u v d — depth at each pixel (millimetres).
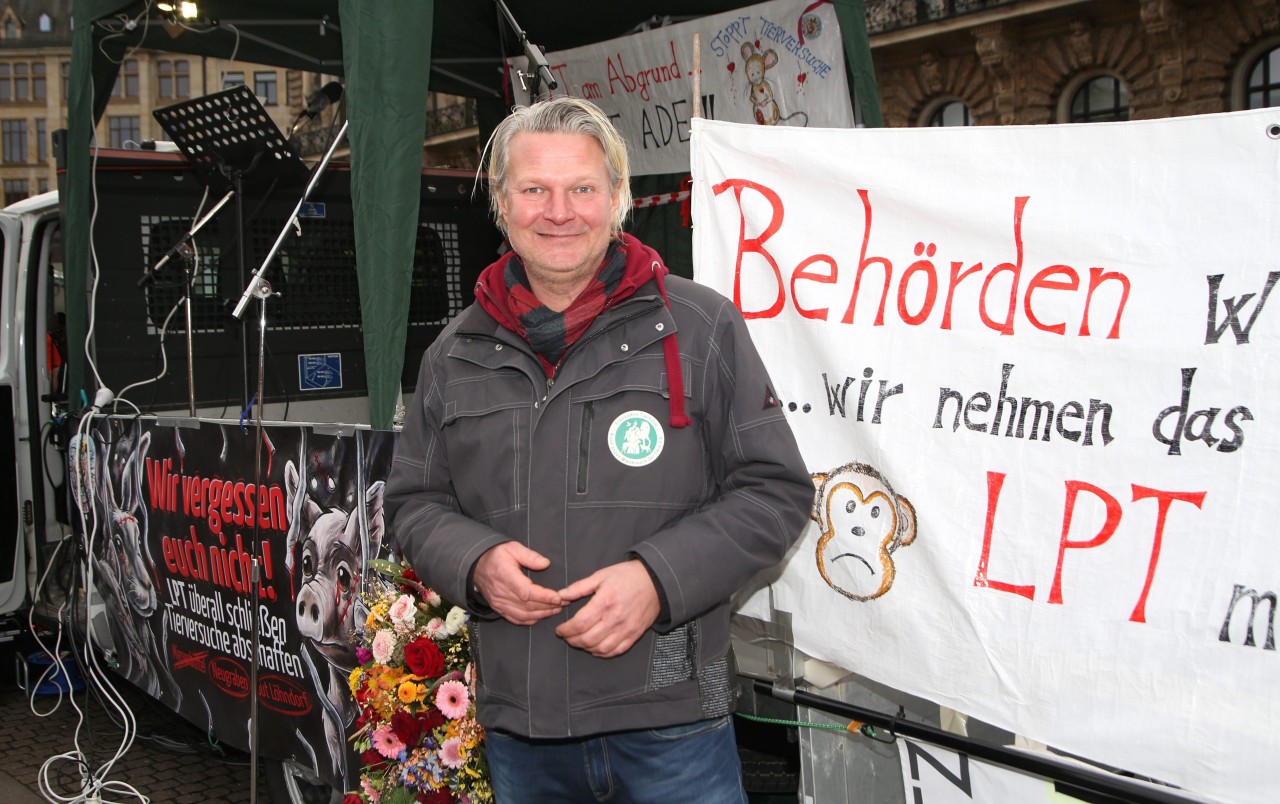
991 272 1897
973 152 1936
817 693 2221
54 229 4949
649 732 1791
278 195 4777
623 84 5211
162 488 3701
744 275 2230
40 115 54844
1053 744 1780
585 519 1736
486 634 1836
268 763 3473
